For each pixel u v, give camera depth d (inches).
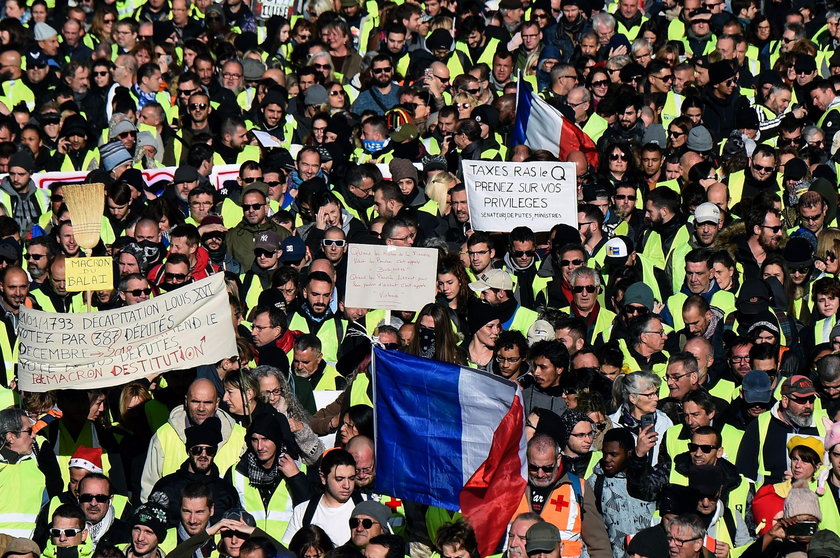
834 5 2208.4
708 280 1466.5
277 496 1190.9
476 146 1793.8
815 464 1171.9
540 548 1050.7
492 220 1619.1
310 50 2063.2
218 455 1238.9
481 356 1354.6
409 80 1953.7
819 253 1515.7
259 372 1256.2
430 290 1428.4
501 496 1155.3
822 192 1635.1
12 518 1223.5
